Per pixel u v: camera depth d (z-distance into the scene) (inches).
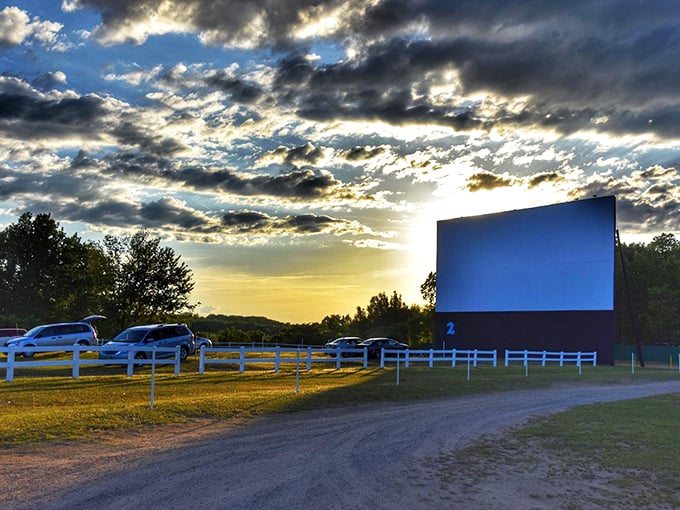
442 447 545.0
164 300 3137.3
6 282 2945.4
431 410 794.8
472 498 384.2
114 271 3157.0
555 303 1945.1
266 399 775.1
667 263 3324.3
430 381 1112.2
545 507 374.9
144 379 949.8
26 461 437.1
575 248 1914.4
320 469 438.3
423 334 4057.6
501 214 2108.8
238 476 410.0
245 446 514.9
